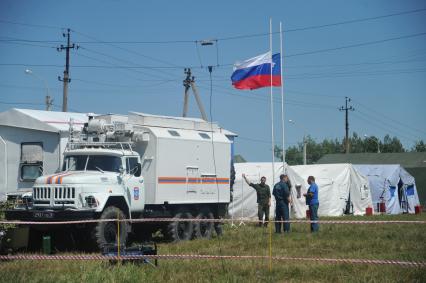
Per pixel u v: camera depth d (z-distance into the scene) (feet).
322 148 476.13
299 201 141.69
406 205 181.88
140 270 50.21
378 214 161.27
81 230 69.62
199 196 85.30
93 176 69.46
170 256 55.26
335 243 72.43
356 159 290.56
